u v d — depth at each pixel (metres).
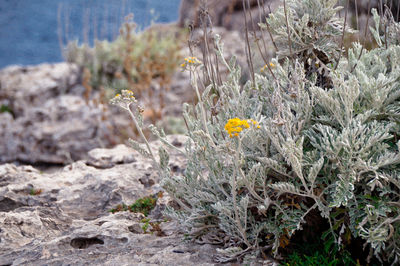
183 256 2.84
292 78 2.94
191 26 3.64
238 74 3.26
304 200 2.81
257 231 2.82
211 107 3.13
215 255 2.88
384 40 3.43
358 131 2.55
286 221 2.77
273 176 2.95
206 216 3.00
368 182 2.63
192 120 3.54
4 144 9.03
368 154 2.59
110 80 10.12
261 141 2.84
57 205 3.79
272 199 2.90
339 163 2.60
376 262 2.91
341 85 2.72
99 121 8.71
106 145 8.45
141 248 3.01
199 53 5.79
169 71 9.42
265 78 3.18
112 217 3.54
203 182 3.18
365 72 2.98
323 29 3.14
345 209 2.76
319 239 3.03
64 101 9.69
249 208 2.95
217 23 10.68
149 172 4.46
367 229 2.70
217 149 2.65
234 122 2.41
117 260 2.85
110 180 4.20
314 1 3.11
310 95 3.07
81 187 4.23
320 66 3.22
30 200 3.90
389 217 2.72
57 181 4.43
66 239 3.10
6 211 3.80
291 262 2.79
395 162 2.59
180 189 3.14
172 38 10.34
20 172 4.70
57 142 8.69
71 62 10.85
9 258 2.97
